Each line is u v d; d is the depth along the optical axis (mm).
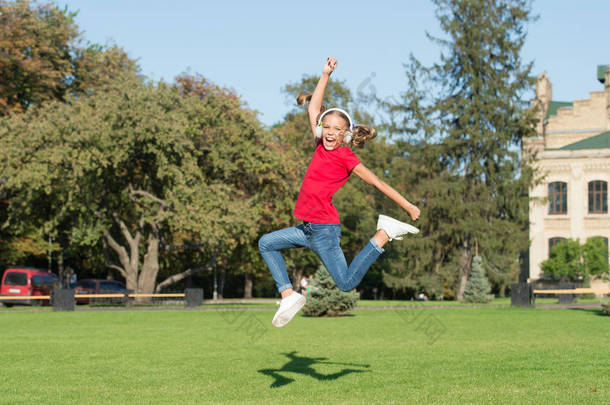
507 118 45188
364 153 50312
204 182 35812
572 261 47281
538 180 45938
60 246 43438
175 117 32750
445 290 54625
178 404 7066
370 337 14969
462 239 45000
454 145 45031
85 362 10727
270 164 36500
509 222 44875
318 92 5906
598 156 53438
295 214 5516
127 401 7285
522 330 16594
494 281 45750
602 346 12477
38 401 7332
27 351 12391
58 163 31078
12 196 36469
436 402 6906
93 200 35000
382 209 49062
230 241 35906
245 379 8781
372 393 7523
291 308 5555
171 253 48344
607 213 52875
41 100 40312
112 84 34938
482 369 9375
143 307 30266
